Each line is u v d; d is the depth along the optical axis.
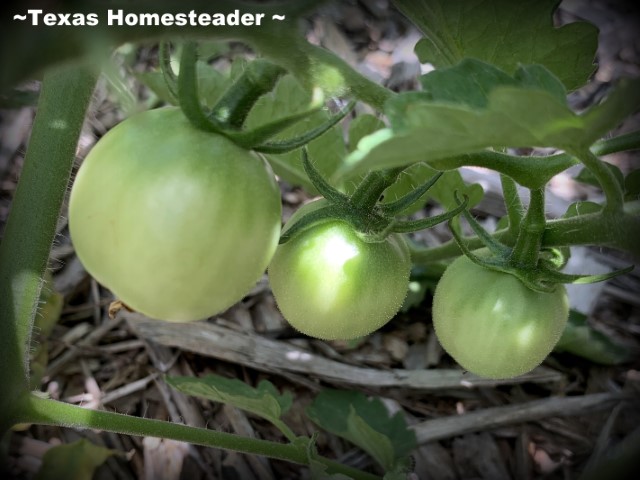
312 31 0.37
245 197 0.11
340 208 0.15
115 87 0.22
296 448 0.20
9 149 0.29
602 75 0.39
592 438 0.26
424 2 0.17
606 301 0.31
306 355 0.27
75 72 0.16
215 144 0.12
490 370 0.17
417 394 0.27
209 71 0.22
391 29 0.39
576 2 0.43
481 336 0.16
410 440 0.25
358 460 0.25
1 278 0.16
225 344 0.26
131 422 0.17
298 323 0.16
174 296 0.12
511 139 0.11
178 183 0.11
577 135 0.11
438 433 0.26
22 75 0.09
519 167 0.14
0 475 0.21
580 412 0.27
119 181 0.11
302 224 0.15
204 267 0.11
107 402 0.25
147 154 0.11
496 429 0.26
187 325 0.27
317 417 0.25
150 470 0.24
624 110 0.11
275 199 0.12
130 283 0.12
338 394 0.26
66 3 0.10
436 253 0.23
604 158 0.35
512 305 0.16
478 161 0.14
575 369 0.28
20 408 0.16
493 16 0.17
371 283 0.15
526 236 0.16
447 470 0.25
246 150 0.12
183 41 0.11
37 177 0.16
